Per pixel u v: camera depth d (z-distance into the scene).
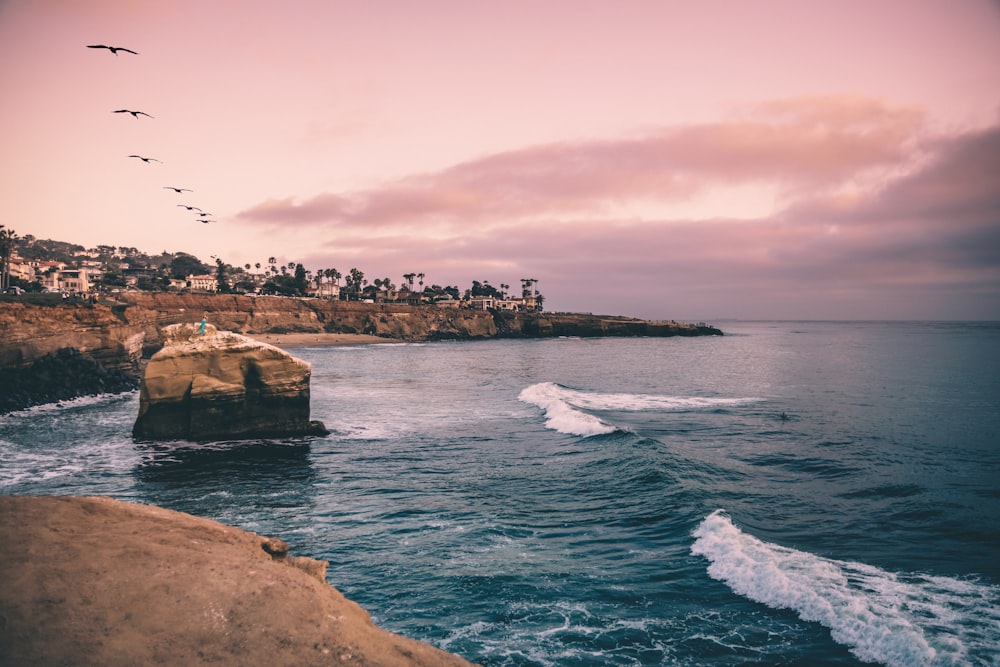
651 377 76.94
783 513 21.31
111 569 7.43
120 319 67.50
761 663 12.21
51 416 44.28
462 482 26.25
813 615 13.77
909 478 26.06
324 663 6.75
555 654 12.69
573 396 56.38
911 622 13.09
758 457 30.44
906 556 17.16
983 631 12.70
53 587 6.91
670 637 13.25
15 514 8.41
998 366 85.44
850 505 22.22
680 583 15.81
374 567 17.11
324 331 179.75
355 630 7.48
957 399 52.62
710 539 18.38
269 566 8.35
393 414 46.41
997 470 27.59
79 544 7.89
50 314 55.75
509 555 17.92
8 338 49.06
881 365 89.69
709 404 51.16
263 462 30.39
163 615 6.86
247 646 6.71
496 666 12.27
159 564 7.73
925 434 36.69
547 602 14.95
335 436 37.03
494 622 14.04
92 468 29.23
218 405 35.31
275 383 36.00
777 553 16.95
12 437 36.34
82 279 166.50
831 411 46.50
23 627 6.27
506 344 173.88
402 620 14.15
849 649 12.51
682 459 28.80
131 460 30.80
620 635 13.37
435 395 58.91
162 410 35.34
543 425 40.84
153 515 9.46
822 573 15.59
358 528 20.42
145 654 6.29
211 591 7.40
